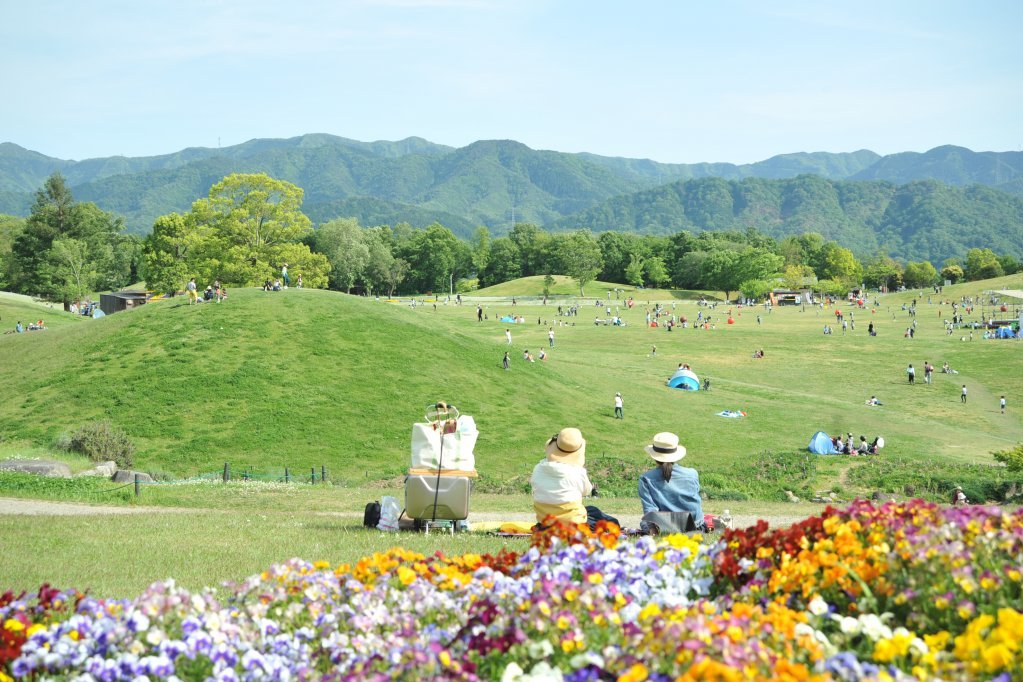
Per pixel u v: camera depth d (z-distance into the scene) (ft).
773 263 648.38
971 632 17.28
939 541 22.09
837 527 24.81
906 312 486.38
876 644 18.44
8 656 20.68
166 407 160.04
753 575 24.08
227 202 336.90
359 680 18.56
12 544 47.55
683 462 153.17
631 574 23.53
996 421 221.87
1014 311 467.52
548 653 18.56
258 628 22.99
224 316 204.44
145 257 438.40
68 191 496.23
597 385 214.48
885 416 215.51
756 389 244.83
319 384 175.11
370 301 235.40
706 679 15.42
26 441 144.56
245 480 119.55
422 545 44.34
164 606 22.90
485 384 190.60
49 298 439.63
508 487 128.36
